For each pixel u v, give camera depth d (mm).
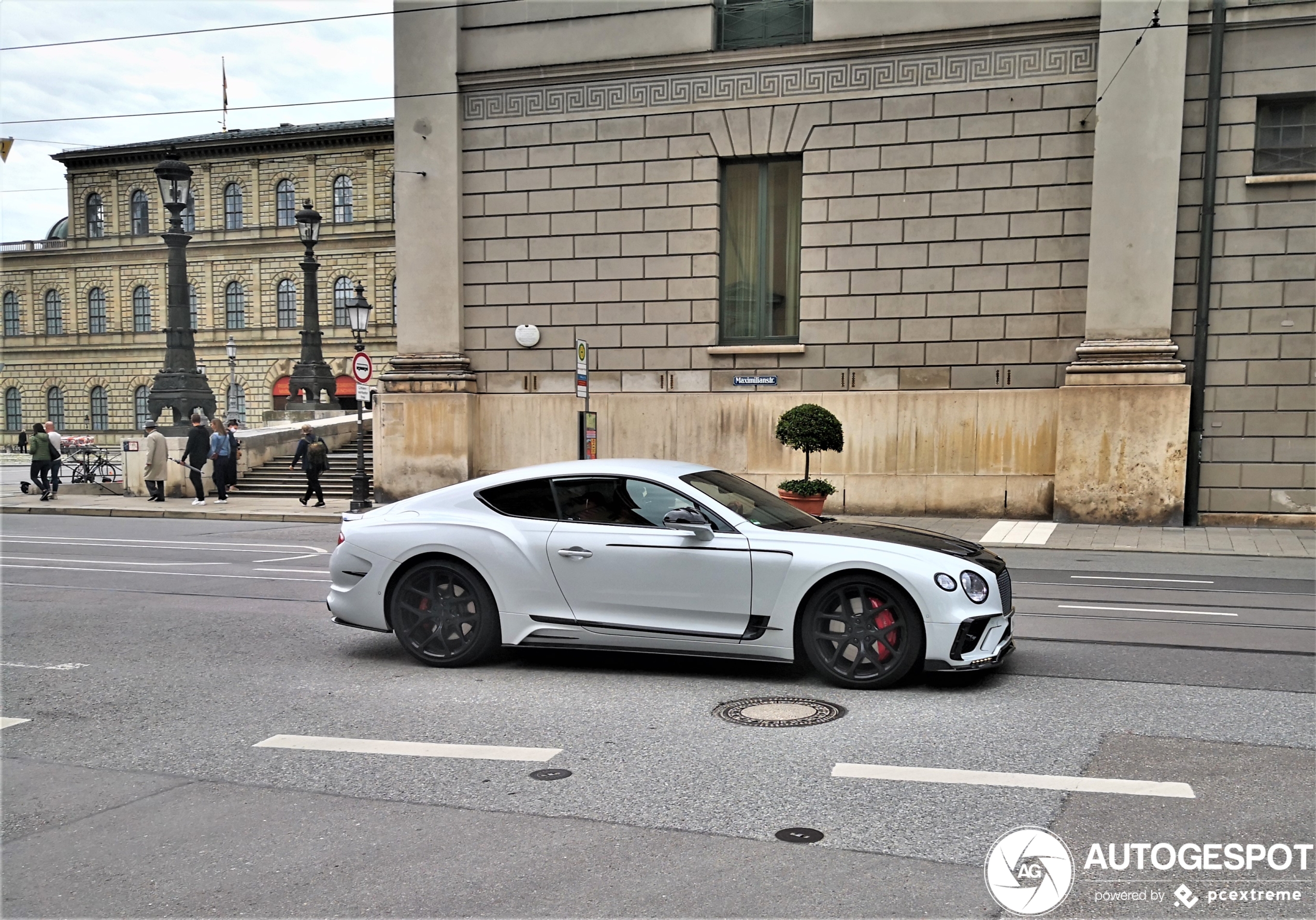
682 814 4344
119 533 17859
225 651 7863
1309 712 5812
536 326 20672
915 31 18000
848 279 18672
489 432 21062
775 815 4309
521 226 20656
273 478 25125
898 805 4398
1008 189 17734
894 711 5852
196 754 5336
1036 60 17500
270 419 36125
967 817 4254
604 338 20219
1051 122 17453
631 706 6098
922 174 18172
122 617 9320
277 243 60375
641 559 6668
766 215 19547
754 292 19703
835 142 18641
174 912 3545
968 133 17891
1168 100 16656
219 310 62094
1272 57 16438
